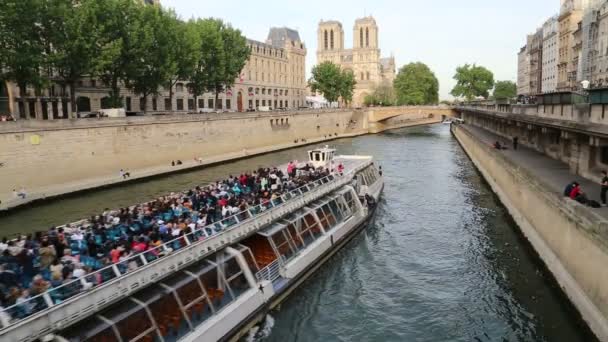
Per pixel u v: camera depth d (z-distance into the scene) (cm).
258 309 1608
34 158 3616
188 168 5009
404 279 2083
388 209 3291
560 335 1582
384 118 10631
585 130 2114
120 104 5031
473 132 6462
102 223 1639
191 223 1633
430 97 14362
